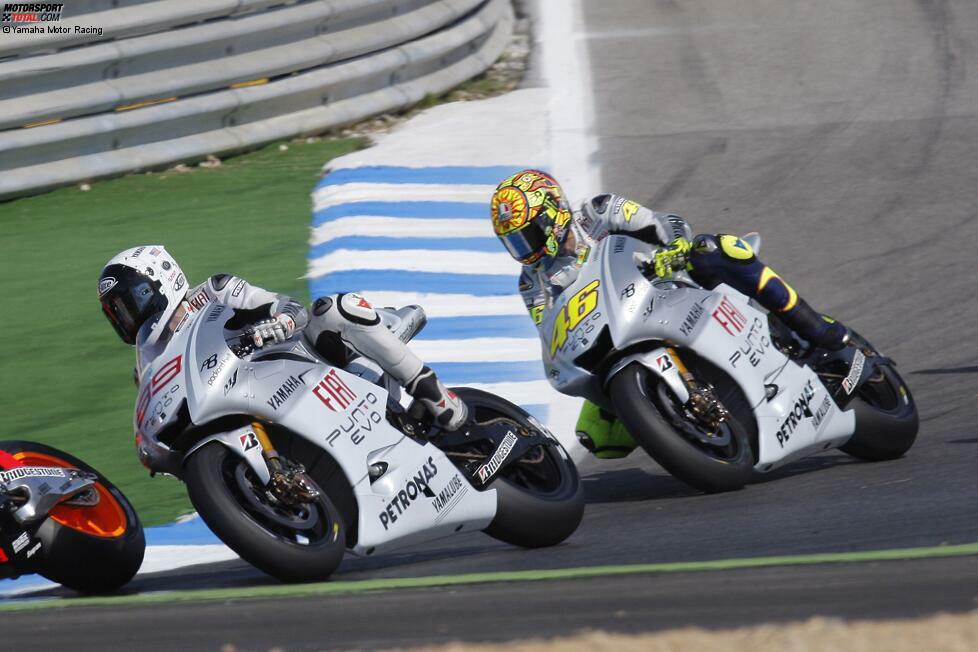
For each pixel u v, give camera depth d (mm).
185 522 22750
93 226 39500
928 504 18812
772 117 46312
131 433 27172
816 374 22297
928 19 55406
